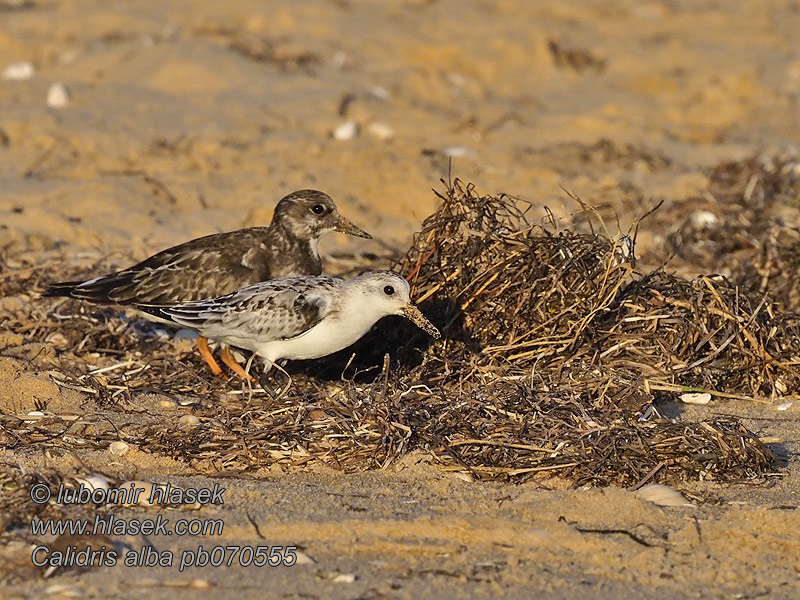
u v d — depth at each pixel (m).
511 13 31.73
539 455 10.14
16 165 19.05
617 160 21.34
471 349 12.11
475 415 10.71
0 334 13.05
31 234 16.36
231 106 22.23
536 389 11.27
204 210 17.84
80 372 12.03
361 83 24.28
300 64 25.00
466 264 12.41
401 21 29.14
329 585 8.05
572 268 12.31
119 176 18.91
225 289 12.61
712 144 23.27
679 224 18.02
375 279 11.26
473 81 25.69
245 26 27.61
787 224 17.14
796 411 11.73
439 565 8.41
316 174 19.42
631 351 12.22
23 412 11.15
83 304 13.77
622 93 26.45
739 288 13.20
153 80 23.39
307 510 9.23
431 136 22.11
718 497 9.67
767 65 29.41
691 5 35.25
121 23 27.06
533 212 17.89
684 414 11.47
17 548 8.41
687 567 8.51
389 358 11.62
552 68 27.53
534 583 8.19
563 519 9.18
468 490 9.71
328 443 10.41
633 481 9.91
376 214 18.16
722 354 12.38
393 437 10.34
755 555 8.74
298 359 12.26
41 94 22.55
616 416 10.74
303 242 13.12
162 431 10.61
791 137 24.17
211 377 12.22
